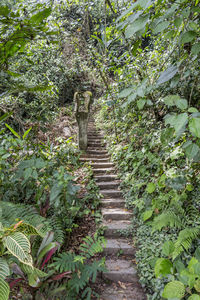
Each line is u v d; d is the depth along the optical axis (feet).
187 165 10.23
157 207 9.56
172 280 6.25
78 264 7.44
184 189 9.28
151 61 15.24
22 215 8.75
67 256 7.48
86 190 13.51
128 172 15.19
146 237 9.49
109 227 10.82
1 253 5.57
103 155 19.66
